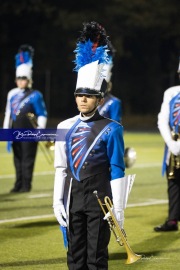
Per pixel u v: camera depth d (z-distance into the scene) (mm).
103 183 10789
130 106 68188
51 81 65812
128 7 67125
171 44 68688
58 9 67500
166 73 68688
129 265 13422
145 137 49781
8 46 66500
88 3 67625
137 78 68375
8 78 65438
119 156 10727
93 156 10742
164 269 13125
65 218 10836
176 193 16422
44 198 22016
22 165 23281
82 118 10984
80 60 11078
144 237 16047
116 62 67500
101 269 10758
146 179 26719
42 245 15203
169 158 16047
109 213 10516
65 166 10984
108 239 10883
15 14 66125
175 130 15617
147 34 68562
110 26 67375
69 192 10859
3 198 21969
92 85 10773
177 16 67875
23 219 18312
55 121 63125
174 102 15711
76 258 10945
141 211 19688
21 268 13141
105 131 10797
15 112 23531
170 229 16625
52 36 67375
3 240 15695
